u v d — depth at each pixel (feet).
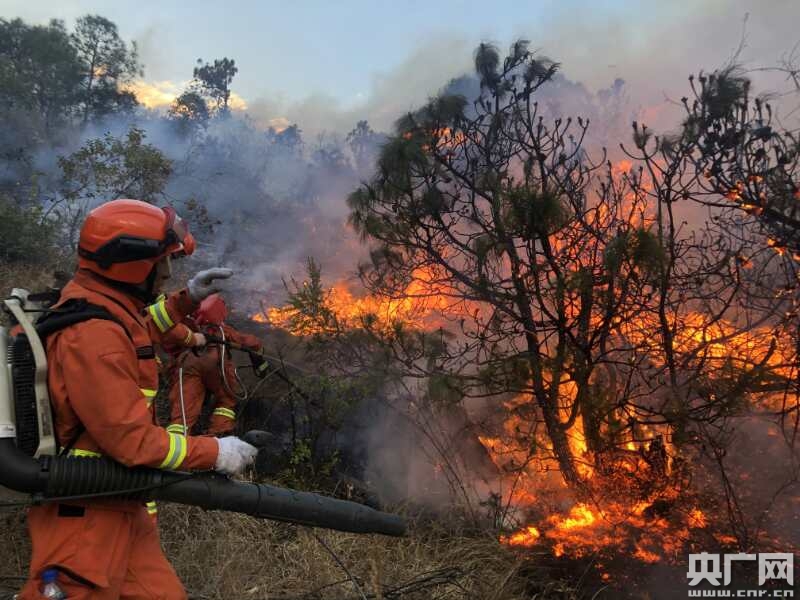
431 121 12.01
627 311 10.82
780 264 10.98
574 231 11.29
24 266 23.02
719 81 10.02
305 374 14.38
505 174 11.69
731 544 10.98
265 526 10.83
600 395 10.98
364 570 10.04
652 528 11.38
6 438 5.32
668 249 10.59
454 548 11.10
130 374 5.55
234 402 13.51
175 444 5.64
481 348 11.94
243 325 19.35
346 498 12.67
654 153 10.68
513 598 9.80
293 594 9.26
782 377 10.54
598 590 10.06
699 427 10.95
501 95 11.96
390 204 12.28
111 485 5.51
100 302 5.75
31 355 5.57
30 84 72.43
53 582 5.36
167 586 6.06
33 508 5.70
